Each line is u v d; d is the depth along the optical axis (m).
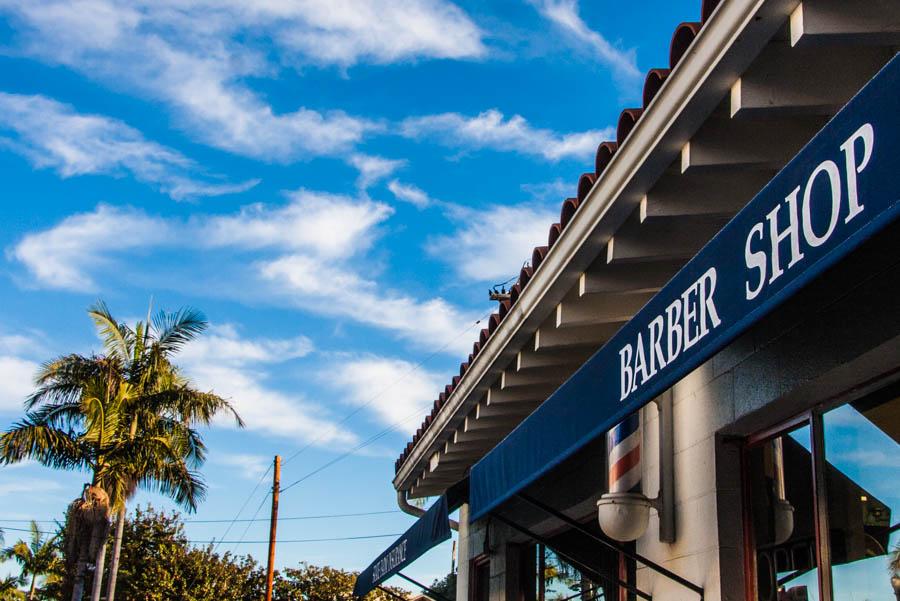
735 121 4.47
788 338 4.93
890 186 2.64
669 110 4.34
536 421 5.77
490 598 10.93
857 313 4.33
